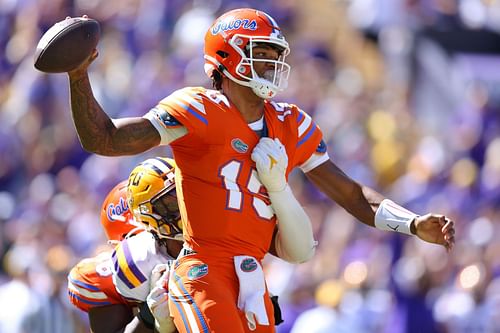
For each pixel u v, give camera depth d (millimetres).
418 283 34688
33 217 43031
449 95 51250
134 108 50094
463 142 47094
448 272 35844
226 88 17906
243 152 17609
